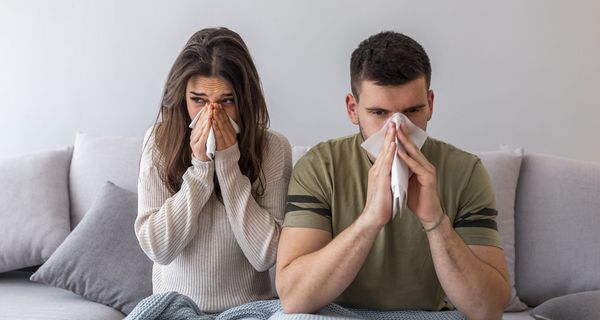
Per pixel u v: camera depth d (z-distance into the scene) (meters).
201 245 1.84
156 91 2.84
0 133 2.90
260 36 2.81
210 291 1.85
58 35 2.88
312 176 1.71
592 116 2.74
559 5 2.73
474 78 2.76
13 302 2.18
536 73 2.75
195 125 1.81
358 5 2.77
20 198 2.47
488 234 1.67
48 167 2.55
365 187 1.70
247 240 1.81
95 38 2.86
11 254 2.41
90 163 2.55
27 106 2.89
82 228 2.33
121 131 2.86
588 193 2.29
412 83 1.55
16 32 2.89
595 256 2.22
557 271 2.25
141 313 1.63
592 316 1.95
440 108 2.78
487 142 2.77
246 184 1.83
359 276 1.69
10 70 2.89
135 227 1.85
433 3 2.75
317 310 1.61
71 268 2.25
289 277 1.59
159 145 1.88
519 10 2.74
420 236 1.68
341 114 2.79
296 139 2.81
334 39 2.78
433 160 1.72
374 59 1.56
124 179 2.50
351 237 1.55
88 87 2.87
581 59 2.73
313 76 2.79
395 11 2.76
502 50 2.75
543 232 2.29
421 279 1.69
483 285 1.57
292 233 1.67
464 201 1.70
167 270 1.88
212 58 1.79
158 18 2.83
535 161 2.38
